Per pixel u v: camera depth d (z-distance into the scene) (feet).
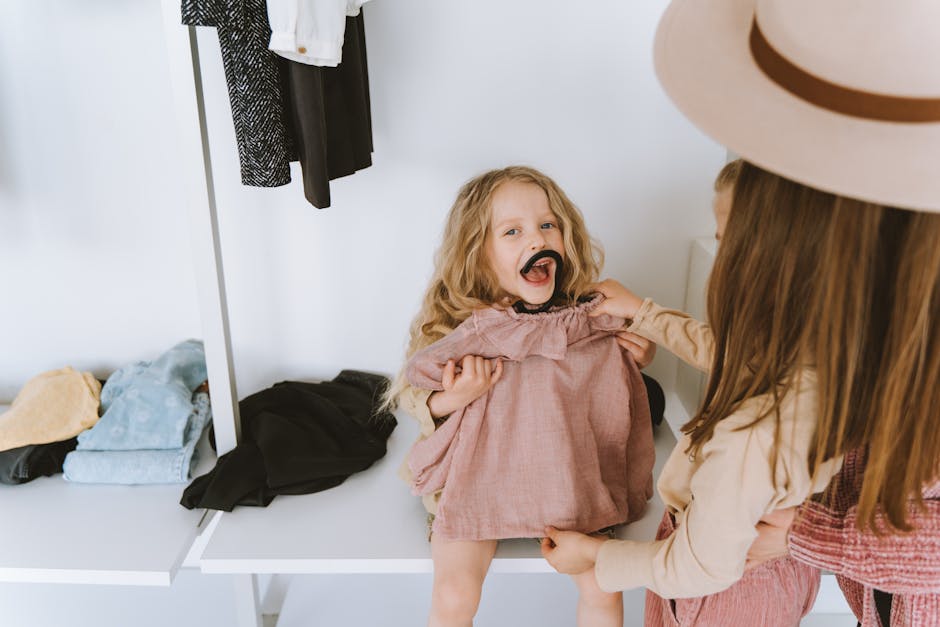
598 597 3.55
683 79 2.25
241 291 5.27
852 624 5.15
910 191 1.82
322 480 4.33
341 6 3.38
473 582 3.51
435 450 3.64
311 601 5.22
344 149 4.10
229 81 3.50
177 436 4.57
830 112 1.95
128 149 4.93
